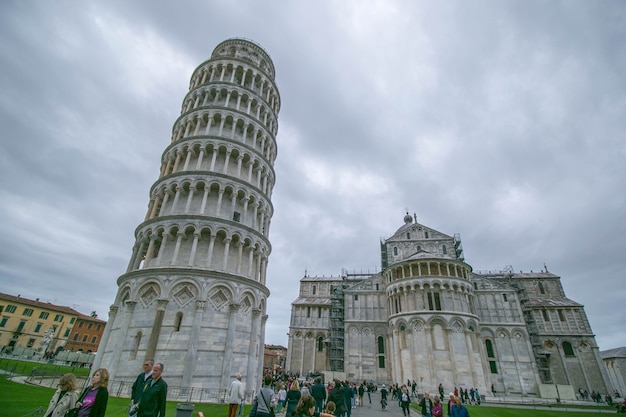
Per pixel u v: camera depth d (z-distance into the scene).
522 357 56.72
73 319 95.25
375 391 53.34
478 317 57.19
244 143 40.53
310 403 9.74
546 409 36.28
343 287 70.88
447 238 70.69
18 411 16.03
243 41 51.84
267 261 39.75
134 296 30.53
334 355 63.75
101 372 8.81
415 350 51.88
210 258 32.62
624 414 32.34
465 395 42.81
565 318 66.38
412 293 55.84
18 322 84.88
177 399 26.08
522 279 76.38
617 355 77.19
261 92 48.06
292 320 81.69
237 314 32.22
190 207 35.47
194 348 28.38
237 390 16.95
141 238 34.97
